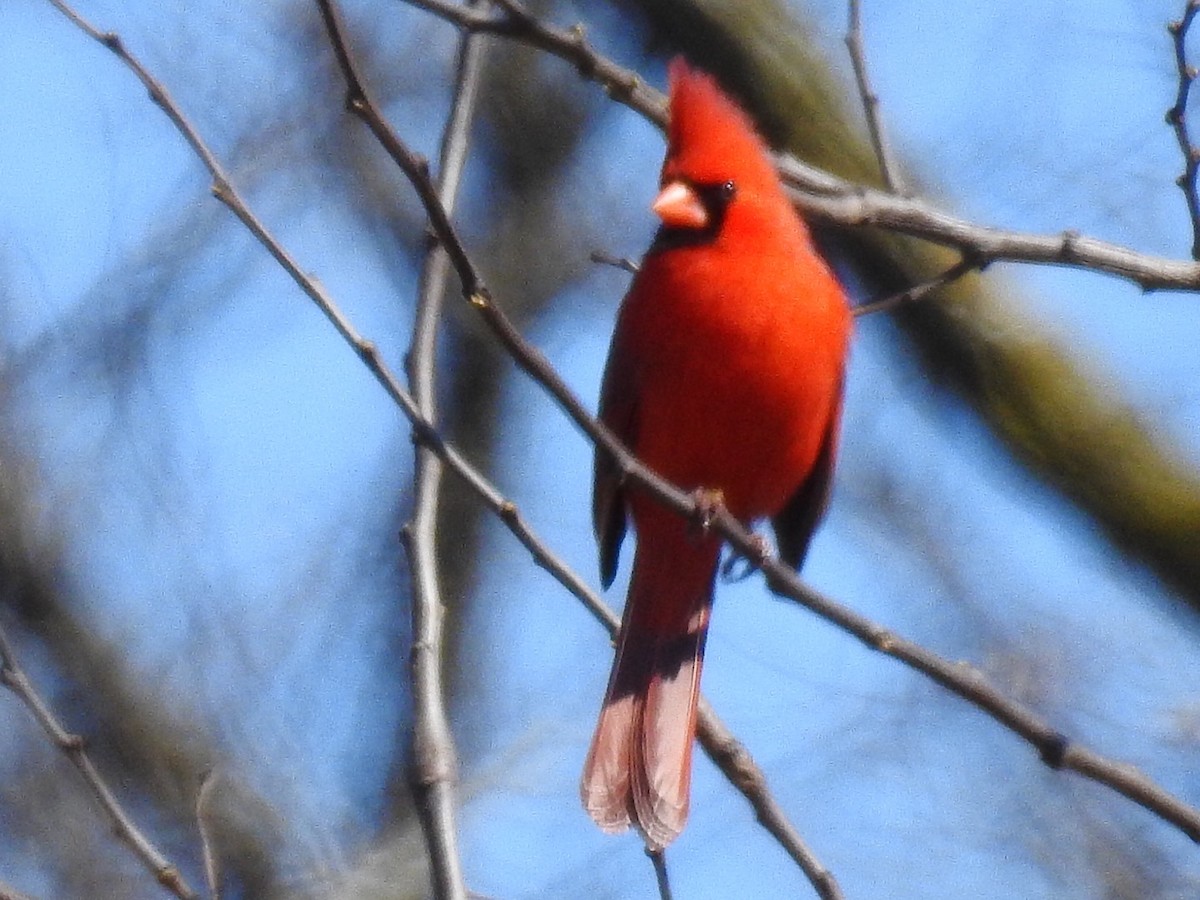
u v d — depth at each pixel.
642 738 7.93
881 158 8.05
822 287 8.22
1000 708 6.16
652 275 8.23
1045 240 7.67
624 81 7.62
